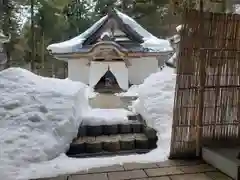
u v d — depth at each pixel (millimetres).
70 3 12680
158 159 2908
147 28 11289
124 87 7172
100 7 12898
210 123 2910
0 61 11109
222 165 2547
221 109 2908
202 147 2904
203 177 2426
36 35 12508
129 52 7141
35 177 2408
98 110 4941
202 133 2906
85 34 8180
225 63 2811
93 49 7066
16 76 4156
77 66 7766
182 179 2383
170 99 3967
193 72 2775
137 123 3986
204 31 2686
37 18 12000
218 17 2672
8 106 3389
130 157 2980
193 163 2795
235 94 2910
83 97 4723
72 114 3619
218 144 2961
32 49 12133
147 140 3527
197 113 2879
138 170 2588
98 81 7207
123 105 5547
